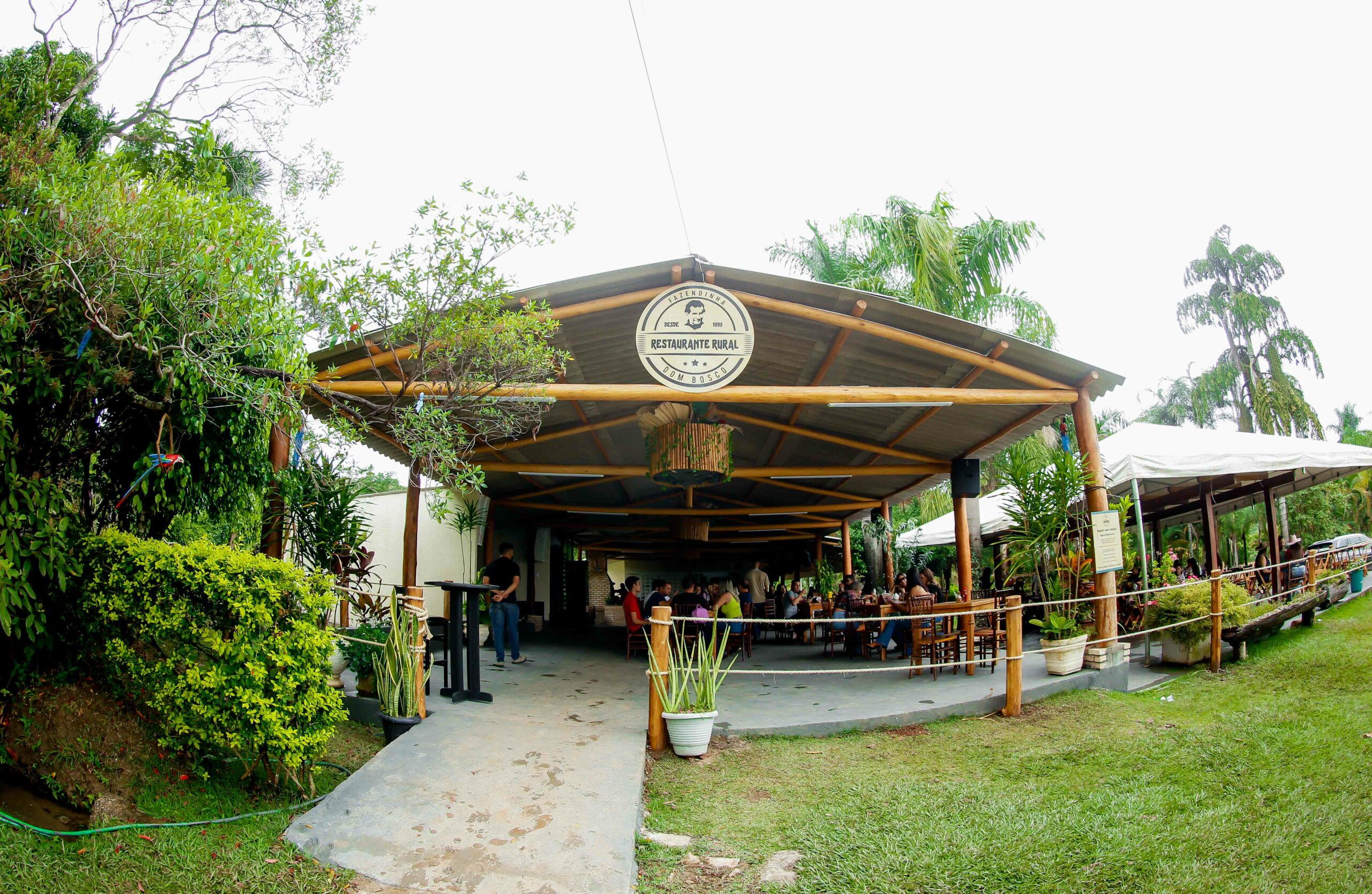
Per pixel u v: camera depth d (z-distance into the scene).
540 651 11.75
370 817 4.54
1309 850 4.15
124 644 4.73
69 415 5.14
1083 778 5.47
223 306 5.05
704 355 7.95
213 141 6.50
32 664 5.14
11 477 4.62
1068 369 8.59
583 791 5.02
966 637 9.29
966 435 11.23
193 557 4.61
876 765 5.91
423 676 6.32
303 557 7.90
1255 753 5.63
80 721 4.87
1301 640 9.42
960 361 8.62
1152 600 9.36
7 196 4.55
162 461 5.26
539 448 12.37
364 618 8.11
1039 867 4.18
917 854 4.40
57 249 4.43
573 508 16.70
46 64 6.23
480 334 5.97
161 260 4.75
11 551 4.55
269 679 4.62
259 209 5.45
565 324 8.40
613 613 27.31
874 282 15.20
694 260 7.88
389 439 9.26
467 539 14.41
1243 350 29.97
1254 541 27.19
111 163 4.98
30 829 4.11
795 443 12.84
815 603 14.43
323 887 3.88
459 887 3.96
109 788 4.55
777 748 6.31
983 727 6.70
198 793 4.71
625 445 13.07
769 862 4.42
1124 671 7.94
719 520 20.20
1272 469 10.94
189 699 4.53
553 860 4.22
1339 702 6.76
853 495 16.77
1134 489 10.98
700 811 5.11
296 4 6.99
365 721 6.50
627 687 8.50
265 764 4.88
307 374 5.74
